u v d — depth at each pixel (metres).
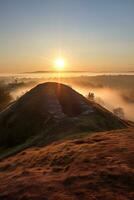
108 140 24.72
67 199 13.11
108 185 14.18
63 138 34.56
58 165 20.27
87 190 13.87
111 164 17.20
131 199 12.52
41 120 61.91
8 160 29.00
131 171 15.49
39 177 17.34
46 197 13.75
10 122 64.50
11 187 16.14
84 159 19.20
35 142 41.84
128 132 28.89
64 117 59.88
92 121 54.34
